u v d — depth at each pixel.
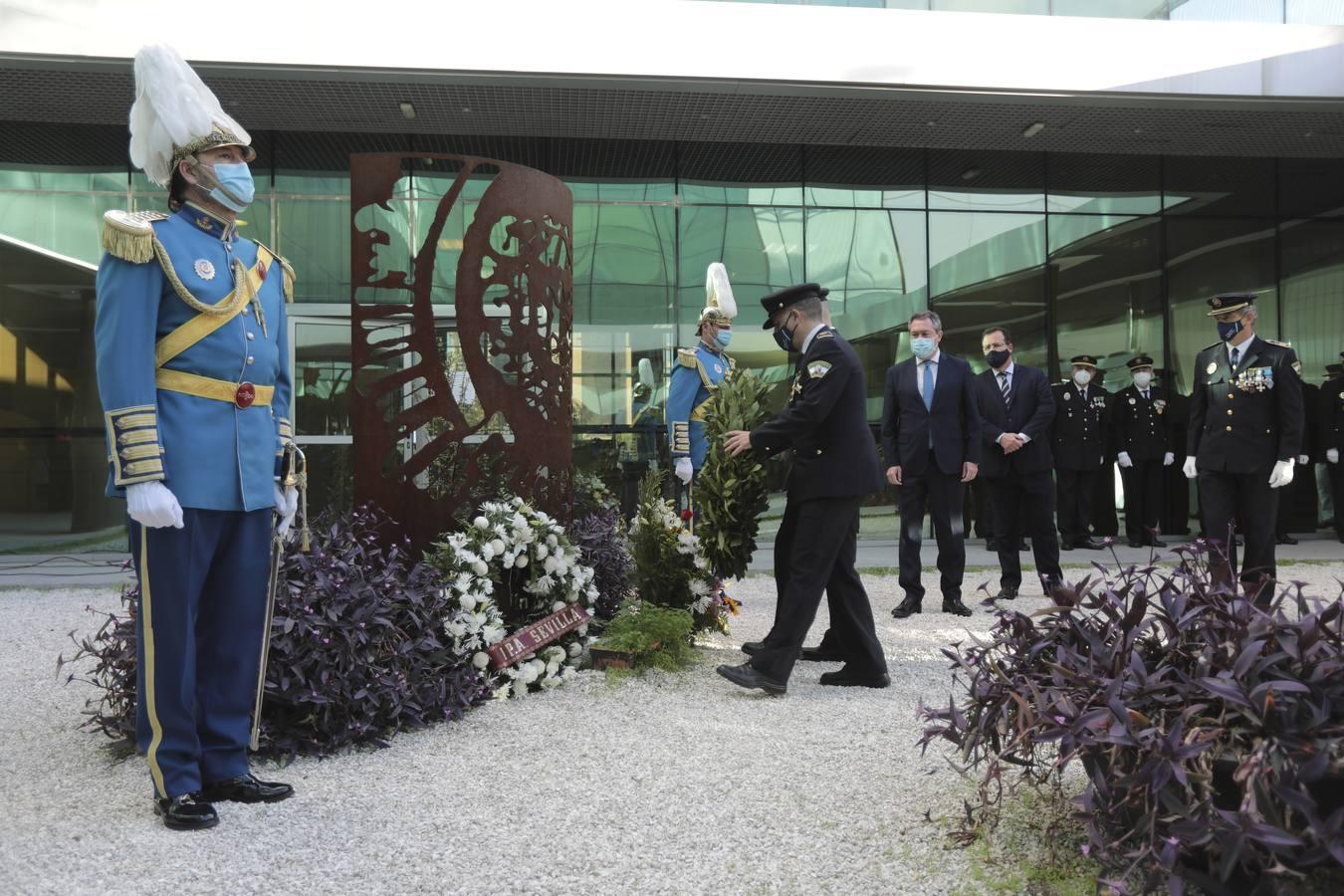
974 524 12.21
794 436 4.47
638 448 11.82
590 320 11.85
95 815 2.98
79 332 11.34
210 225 3.07
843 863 2.56
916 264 12.31
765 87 9.97
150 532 2.93
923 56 9.96
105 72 9.46
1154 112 10.84
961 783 3.18
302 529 3.46
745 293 12.05
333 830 2.82
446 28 9.45
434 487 4.91
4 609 7.29
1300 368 12.79
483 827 2.84
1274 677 2.12
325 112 10.66
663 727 3.94
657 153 11.95
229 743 3.11
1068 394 11.38
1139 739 2.13
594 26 9.60
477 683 4.32
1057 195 12.49
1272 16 10.38
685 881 2.46
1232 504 6.26
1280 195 12.80
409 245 11.53
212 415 3.01
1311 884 2.08
